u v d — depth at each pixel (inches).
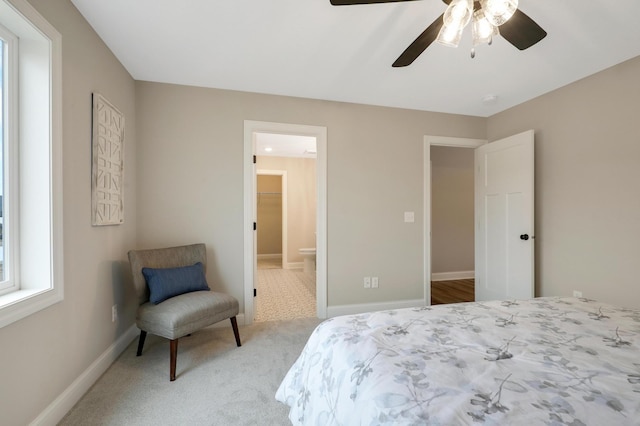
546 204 110.2
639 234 84.6
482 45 79.7
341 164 119.2
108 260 79.5
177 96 103.0
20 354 48.5
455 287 171.2
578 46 79.7
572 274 101.6
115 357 81.4
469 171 196.9
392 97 115.0
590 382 30.8
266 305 133.0
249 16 68.1
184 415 58.7
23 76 54.5
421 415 26.2
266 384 69.8
